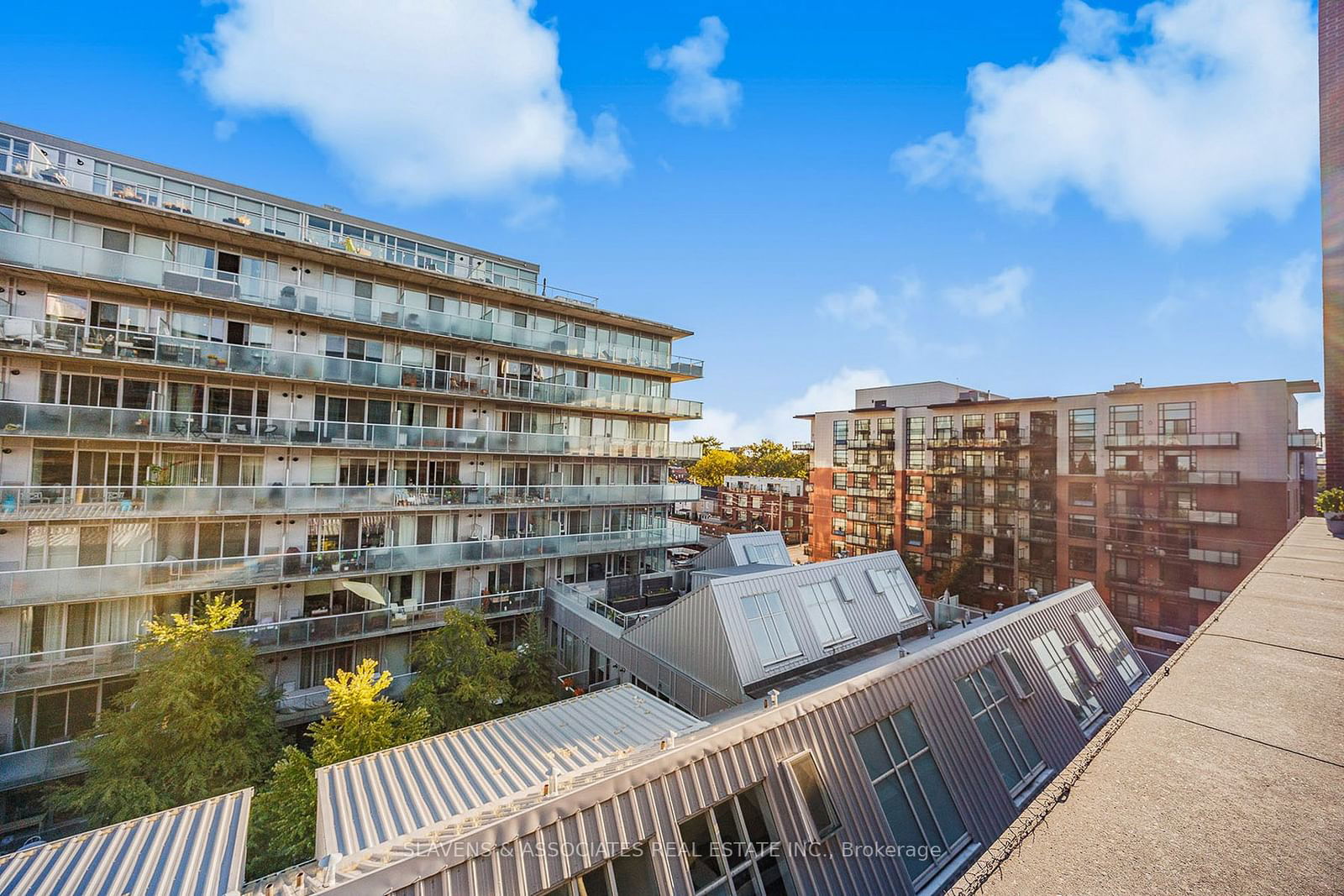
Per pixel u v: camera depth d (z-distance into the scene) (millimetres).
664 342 33062
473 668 18609
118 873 6574
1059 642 15891
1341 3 22453
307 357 20703
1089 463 37750
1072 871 1999
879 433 50125
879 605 20281
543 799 7090
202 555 19422
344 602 22281
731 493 76938
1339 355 22219
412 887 6066
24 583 15758
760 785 8523
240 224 21891
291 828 10969
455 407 25688
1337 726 2852
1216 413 33094
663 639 18266
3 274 16641
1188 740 2793
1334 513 15219
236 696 15406
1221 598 32375
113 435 17344
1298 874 1854
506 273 31047
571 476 29375
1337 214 22266
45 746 15977
